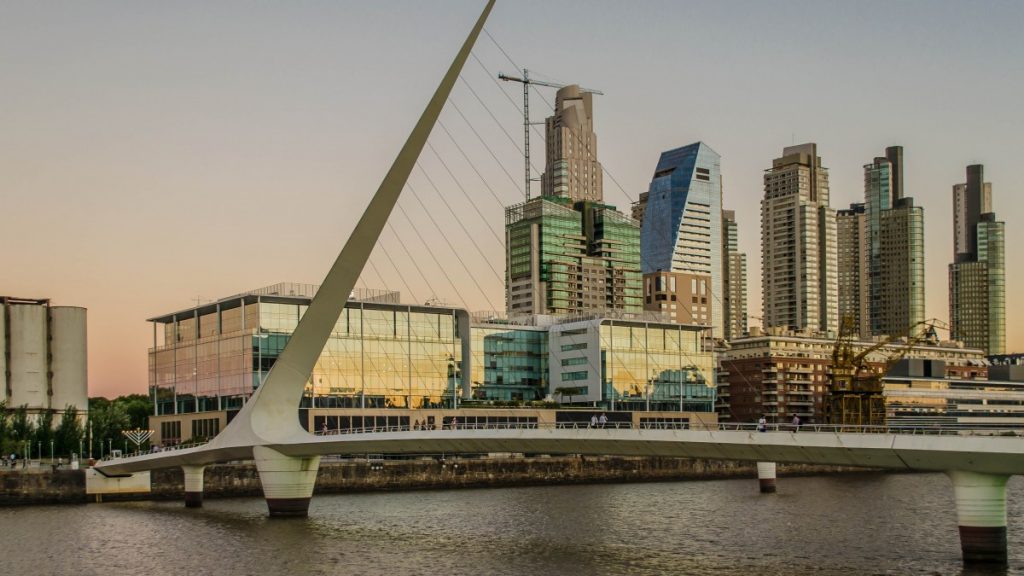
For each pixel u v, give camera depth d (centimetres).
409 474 13050
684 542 7531
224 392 15238
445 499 11500
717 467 15575
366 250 8988
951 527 8319
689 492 12525
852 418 17900
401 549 7206
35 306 16312
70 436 14488
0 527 8719
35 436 14150
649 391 18050
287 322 15025
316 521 8919
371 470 12769
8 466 11731
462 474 13488
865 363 18638
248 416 9300
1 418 14125
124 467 10956
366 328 15525
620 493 12394
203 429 15462
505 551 7094
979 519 5581
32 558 7081
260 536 7925
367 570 6391
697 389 18612
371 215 8869
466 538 7800
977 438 5259
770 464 12606
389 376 15588
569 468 14425
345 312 15375
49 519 9331
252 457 9750
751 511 9906
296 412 9369
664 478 15125
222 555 7031
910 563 6259
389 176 8762
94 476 11100
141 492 11294
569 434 6912
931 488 13000
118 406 18362
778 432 5900
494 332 17888
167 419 16375
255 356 14700
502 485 13788
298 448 8875
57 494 10912
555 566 6425
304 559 6819
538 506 10562
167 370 16712
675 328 18512
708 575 5984
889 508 10100
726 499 11400
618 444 6694
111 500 11138
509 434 7262
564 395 18025
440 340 16175
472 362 17538
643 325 18150
